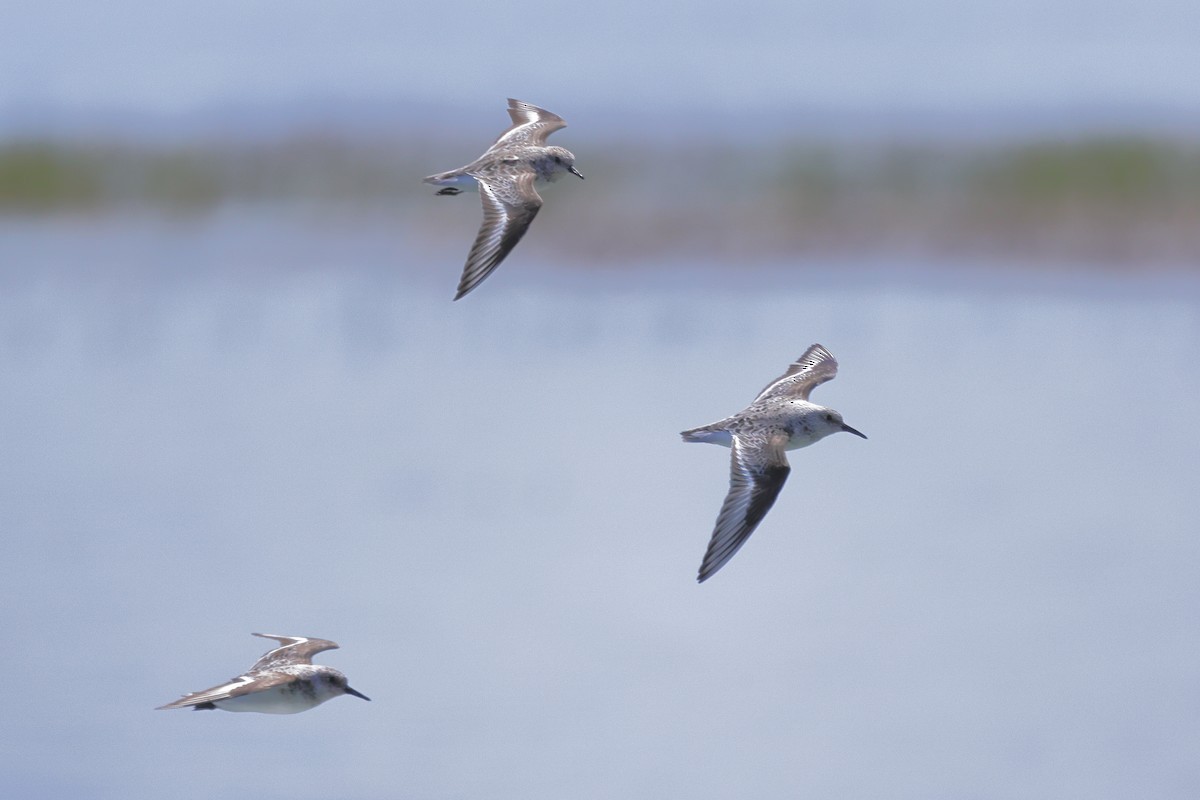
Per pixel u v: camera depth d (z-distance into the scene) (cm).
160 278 4503
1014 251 4597
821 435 1609
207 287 4416
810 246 4634
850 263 4522
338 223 5006
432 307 4234
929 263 4519
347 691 1466
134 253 4734
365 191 5406
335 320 4147
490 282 4359
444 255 4697
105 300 4297
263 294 4350
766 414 1602
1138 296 4347
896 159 5156
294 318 4178
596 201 4897
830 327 4084
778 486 1502
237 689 1419
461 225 4969
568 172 1725
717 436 1583
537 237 4634
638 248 4572
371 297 4316
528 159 1691
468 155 5988
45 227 5091
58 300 4288
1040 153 5056
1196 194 4825
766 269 4478
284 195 5362
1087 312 4234
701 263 4475
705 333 3997
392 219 5072
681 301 4234
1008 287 4400
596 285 4375
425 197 5306
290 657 1489
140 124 6856
